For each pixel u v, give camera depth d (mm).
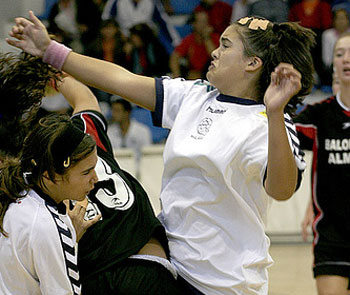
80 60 7027
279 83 5812
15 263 6125
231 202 6504
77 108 7840
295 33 6734
